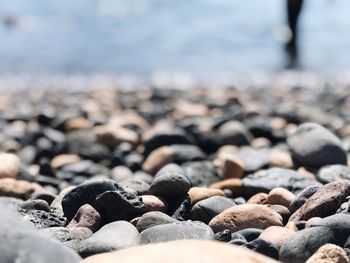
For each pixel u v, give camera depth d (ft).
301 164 23.50
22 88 55.47
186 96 49.16
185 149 26.78
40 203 17.74
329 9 94.63
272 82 58.03
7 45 73.67
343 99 47.55
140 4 95.76
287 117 38.45
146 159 27.81
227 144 30.37
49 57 68.59
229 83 57.36
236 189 20.70
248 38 77.00
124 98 48.55
